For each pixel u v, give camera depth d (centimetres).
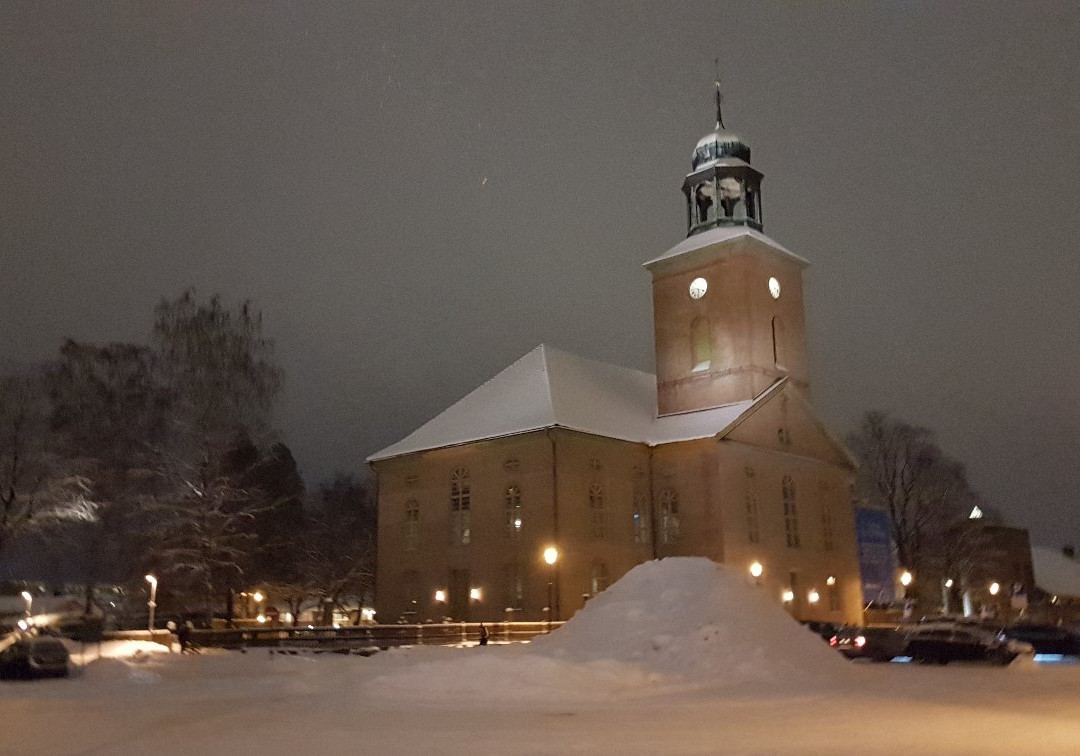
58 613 6444
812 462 5984
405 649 3619
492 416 5472
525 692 2136
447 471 5447
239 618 6356
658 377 5956
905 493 7756
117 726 1684
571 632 2844
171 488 5253
